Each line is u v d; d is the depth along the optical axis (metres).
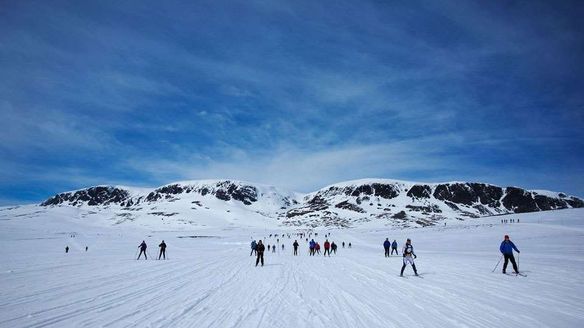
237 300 10.34
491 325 7.49
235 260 26.66
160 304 9.66
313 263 23.75
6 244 54.78
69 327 7.30
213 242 75.44
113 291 11.76
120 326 7.40
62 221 171.88
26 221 161.38
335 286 13.16
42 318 8.02
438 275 15.94
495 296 10.69
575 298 10.32
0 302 9.77
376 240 69.62
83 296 10.77
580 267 18.23
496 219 114.75
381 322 7.81
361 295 11.19
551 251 30.14
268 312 8.78
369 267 20.55
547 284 12.91
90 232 131.12
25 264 21.48
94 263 22.64
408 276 15.95
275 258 29.00
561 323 7.62
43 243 60.09
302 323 7.75
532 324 7.55
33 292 11.41
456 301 10.01
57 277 15.20
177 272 17.78
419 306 9.41
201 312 8.73
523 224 70.44
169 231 149.88
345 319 8.09
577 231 57.03
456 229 77.69
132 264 22.17
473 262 22.20
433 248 43.88
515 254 27.67
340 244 61.44
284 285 13.44
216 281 14.51
